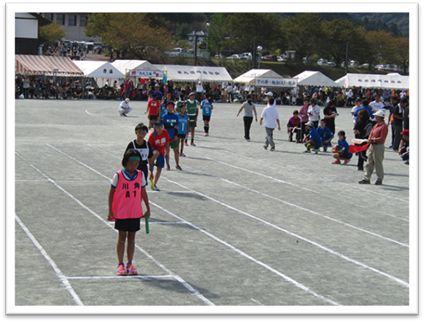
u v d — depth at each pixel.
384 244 8.97
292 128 23.42
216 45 101.94
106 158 16.55
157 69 51.56
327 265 7.73
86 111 34.53
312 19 103.00
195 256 7.86
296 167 16.70
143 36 77.12
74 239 8.39
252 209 11.06
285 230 9.59
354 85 58.88
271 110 20.02
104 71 47.91
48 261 7.30
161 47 79.75
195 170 15.34
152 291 6.38
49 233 8.63
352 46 105.69
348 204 11.97
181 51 89.38
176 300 6.12
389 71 110.56
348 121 36.41
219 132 26.09
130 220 6.89
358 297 6.49
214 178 14.29
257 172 15.54
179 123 17.27
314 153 20.05
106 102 44.91
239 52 100.06
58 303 5.88
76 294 6.16
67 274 6.83
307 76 57.75
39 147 18.03
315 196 12.66
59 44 81.38
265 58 99.12
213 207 11.05
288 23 104.50
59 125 25.47
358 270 7.57
